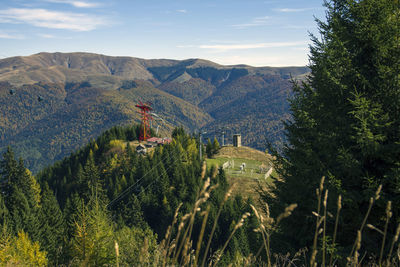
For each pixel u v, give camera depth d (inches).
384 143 391.9
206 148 3102.9
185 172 2453.2
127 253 323.6
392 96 391.5
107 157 3732.8
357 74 409.1
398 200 343.0
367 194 356.2
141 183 2679.6
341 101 428.5
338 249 331.9
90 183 2746.1
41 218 1811.0
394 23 408.8
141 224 2212.1
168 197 2331.4
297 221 417.4
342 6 460.4
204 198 65.0
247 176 1961.1
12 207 2249.0
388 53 412.8
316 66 482.0
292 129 497.0
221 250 80.4
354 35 434.3
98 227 384.5
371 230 356.8
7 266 195.2
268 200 494.0
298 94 510.3
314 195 404.2
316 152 442.3
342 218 372.5
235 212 1412.4
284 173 492.7
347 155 381.4
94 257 299.3
